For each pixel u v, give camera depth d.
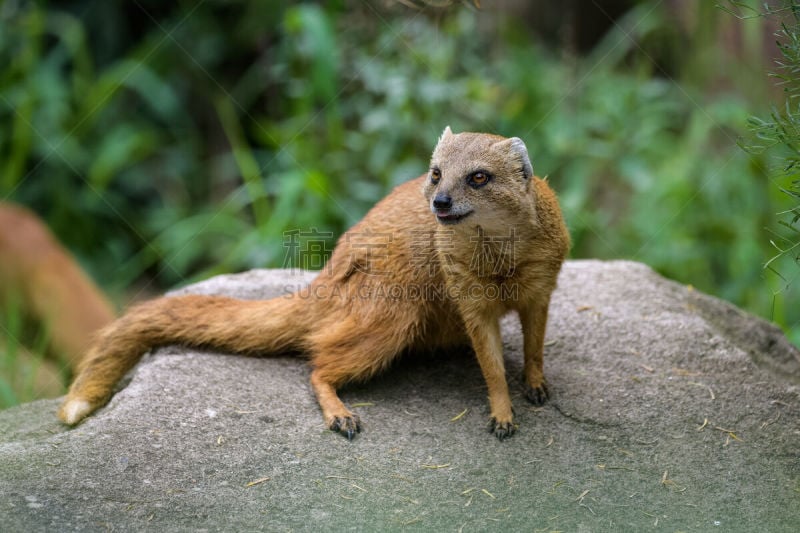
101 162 9.12
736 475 4.11
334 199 7.94
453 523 3.77
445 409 4.62
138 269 9.18
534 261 4.45
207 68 10.14
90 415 4.80
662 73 10.35
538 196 4.51
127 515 3.73
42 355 6.75
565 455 4.25
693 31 9.66
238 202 9.01
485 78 9.18
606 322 5.28
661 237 8.33
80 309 6.95
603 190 9.49
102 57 10.28
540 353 4.71
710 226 8.34
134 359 5.03
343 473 4.07
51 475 3.94
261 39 10.02
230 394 4.58
